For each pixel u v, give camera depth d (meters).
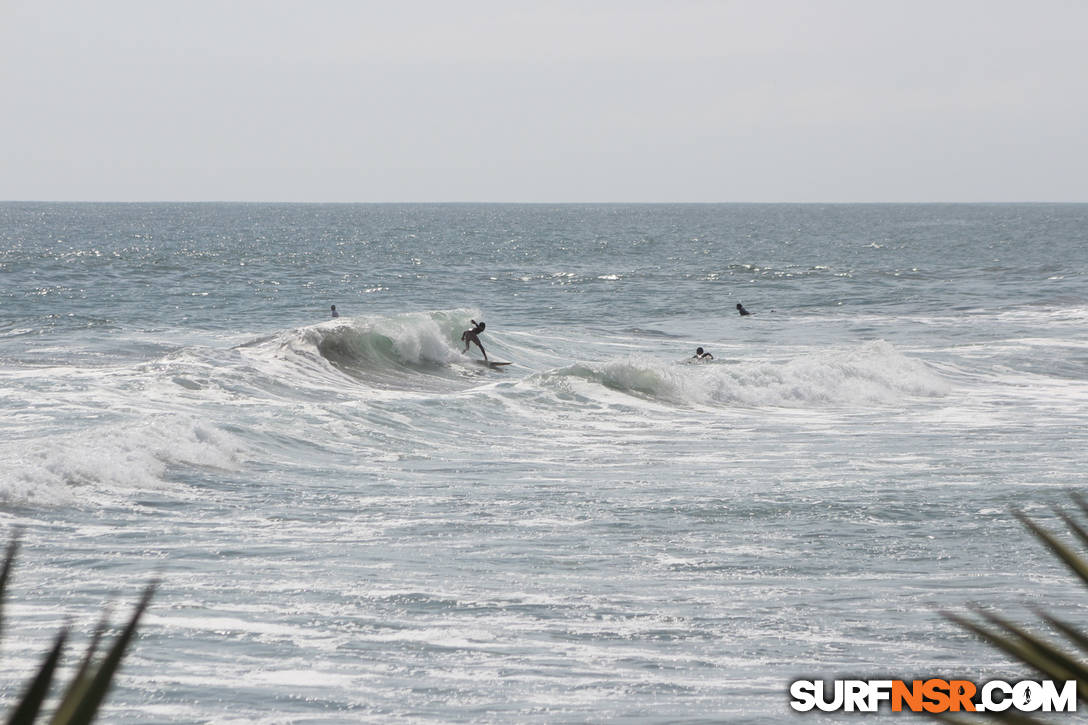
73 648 27.70
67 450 48.25
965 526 43.41
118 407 67.38
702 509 46.06
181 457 51.91
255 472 51.72
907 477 53.38
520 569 36.84
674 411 76.00
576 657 28.69
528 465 56.88
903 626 31.58
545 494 49.03
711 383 82.19
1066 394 87.44
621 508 46.12
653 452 61.50
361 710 24.77
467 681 26.75
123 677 25.84
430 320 104.50
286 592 33.47
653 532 42.25
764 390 82.56
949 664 28.61
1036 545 40.69
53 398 69.38
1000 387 91.50
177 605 31.83
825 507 46.44
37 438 58.28
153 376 77.62
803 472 55.03
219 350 90.06
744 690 26.58
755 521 44.12
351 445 59.75
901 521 44.19
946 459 58.69
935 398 85.00
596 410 74.56
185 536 40.22
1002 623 7.34
